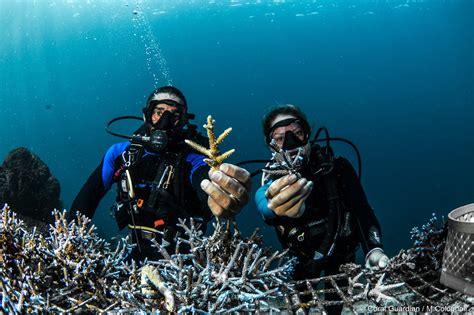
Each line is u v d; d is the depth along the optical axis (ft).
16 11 143.33
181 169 9.82
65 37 156.87
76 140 173.88
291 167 5.33
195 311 3.69
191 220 4.89
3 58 155.84
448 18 168.96
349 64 194.70
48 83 168.25
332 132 197.57
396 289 4.67
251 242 4.99
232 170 4.77
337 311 8.29
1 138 167.94
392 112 200.44
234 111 207.00
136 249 9.64
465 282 4.23
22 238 4.61
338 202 9.71
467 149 156.25
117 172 10.37
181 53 188.34
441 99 194.90
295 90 201.05
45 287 4.20
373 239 9.36
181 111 10.29
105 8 150.20
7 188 27.71
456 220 4.26
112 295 4.43
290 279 4.81
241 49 190.39
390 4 168.76
